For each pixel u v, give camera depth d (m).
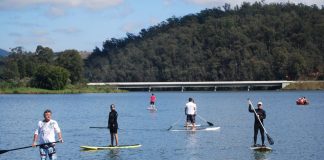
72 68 186.38
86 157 26.31
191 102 40.22
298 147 29.12
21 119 54.00
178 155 26.64
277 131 38.09
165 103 94.44
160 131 39.28
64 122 49.16
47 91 167.12
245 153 27.11
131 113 63.41
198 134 36.75
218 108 72.00
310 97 122.25
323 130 38.56
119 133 38.06
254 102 93.75
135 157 26.12
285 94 151.88
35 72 172.38
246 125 43.31
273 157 25.73
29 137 35.97
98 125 45.50
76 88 179.75
